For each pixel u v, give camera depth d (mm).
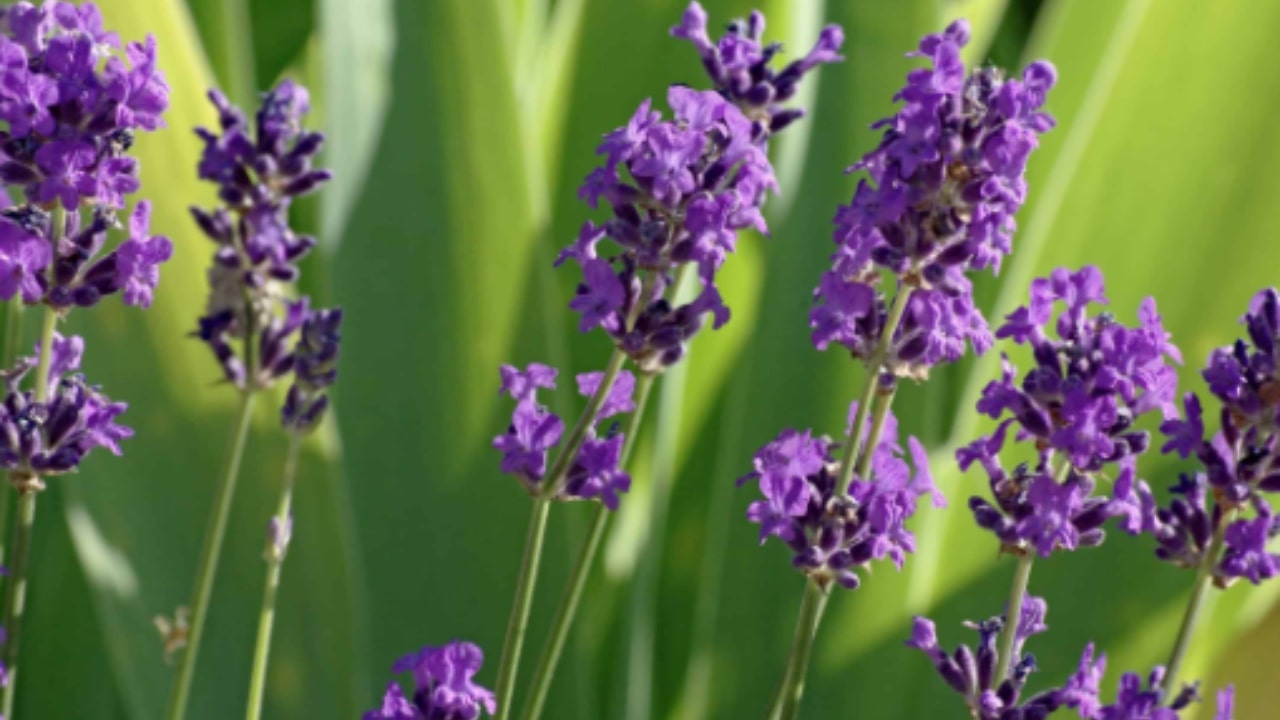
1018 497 622
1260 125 795
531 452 635
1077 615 773
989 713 621
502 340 797
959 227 612
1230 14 807
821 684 778
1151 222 805
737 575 797
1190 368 787
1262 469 619
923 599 780
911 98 607
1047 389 613
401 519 783
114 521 763
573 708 770
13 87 617
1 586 771
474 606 777
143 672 753
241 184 659
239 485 768
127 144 629
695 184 618
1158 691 613
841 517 625
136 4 765
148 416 771
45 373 643
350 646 757
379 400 796
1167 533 625
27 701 769
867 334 628
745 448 803
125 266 637
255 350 665
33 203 627
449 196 802
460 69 804
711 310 627
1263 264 789
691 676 799
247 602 761
